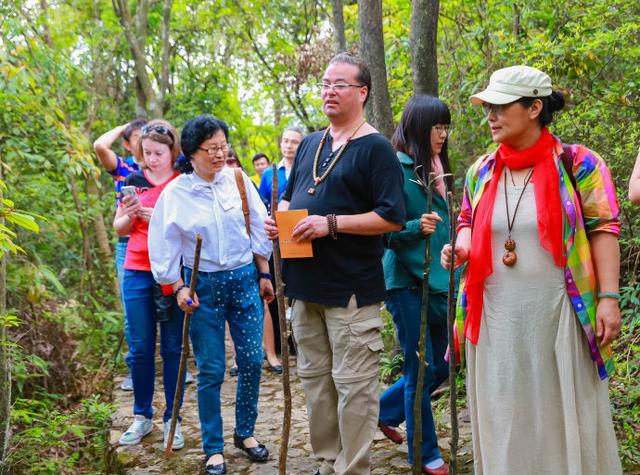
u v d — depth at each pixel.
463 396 4.36
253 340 3.72
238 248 3.63
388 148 2.97
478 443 2.62
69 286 8.59
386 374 4.80
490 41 6.44
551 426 2.41
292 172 3.32
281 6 13.71
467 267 2.64
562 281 2.39
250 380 3.76
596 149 4.88
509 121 2.41
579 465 2.33
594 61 4.96
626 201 4.67
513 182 2.49
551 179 2.40
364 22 5.16
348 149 3.02
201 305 3.59
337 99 3.01
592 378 2.41
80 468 4.82
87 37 11.33
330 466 3.25
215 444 3.65
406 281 3.24
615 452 2.43
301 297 3.07
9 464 4.28
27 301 6.30
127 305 4.11
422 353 2.81
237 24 13.38
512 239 2.46
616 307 2.35
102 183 10.54
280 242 2.98
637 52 4.79
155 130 4.14
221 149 3.55
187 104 12.92
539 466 2.43
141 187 4.20
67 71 7.39
